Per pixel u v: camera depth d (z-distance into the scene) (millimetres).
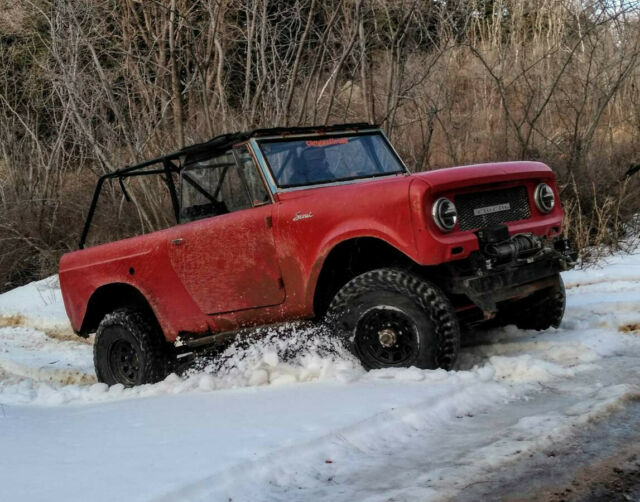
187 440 3793
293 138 5434
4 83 14375
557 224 5238
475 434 3637
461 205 4691
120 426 4301
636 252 8641
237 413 4254
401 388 4281
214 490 3115
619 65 10672
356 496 3041
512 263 4703
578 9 11375
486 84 11938
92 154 12180
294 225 4941
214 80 11758
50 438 4168
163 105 10953
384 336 4676
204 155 5598
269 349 5273
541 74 11266
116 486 3186
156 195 10555
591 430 3502
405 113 11609
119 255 6000
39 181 13500
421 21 10805
